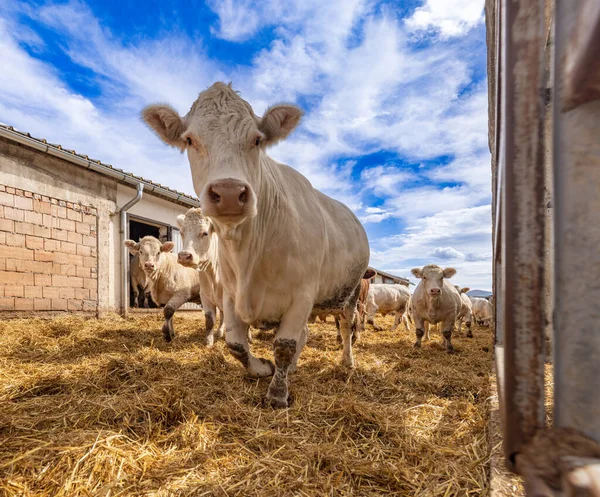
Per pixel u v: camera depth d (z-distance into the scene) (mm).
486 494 1697
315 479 1822
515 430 555
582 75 444
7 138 7352
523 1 538
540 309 543
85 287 8961
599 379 477
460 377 4113
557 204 513
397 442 2260
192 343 5973
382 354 5777
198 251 5711
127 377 3549
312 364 4441
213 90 2607
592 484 391
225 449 2092
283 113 2832
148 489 1725
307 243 3084
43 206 8070
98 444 2021
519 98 545
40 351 4918
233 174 2217
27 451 1940
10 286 7375
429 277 6656
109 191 9758
